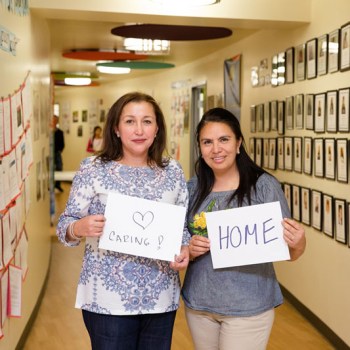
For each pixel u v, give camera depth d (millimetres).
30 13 4098
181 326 4422
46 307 4910
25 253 3699
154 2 4078
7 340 3127
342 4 3881
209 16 4422
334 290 4039
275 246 2090
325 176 4215
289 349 3973
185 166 10094
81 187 2014
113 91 13820
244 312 2143
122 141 2021
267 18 4512
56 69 11039
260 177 2203
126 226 1970
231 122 2182
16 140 3205
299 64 4840
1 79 2775
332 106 4039
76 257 6949
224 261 2115
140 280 1999
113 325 2000
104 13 4289
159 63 8461
